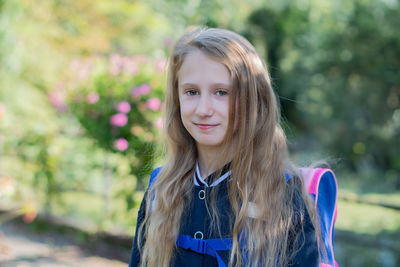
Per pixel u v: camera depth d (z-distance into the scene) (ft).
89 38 19.54
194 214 3.96
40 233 13.52
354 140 35.17
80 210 14.87
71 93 12.21
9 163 14.61
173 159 4.34
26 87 16.24
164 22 21.70
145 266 4.22
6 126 13.99
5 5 16.31
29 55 17.13
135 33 21.15
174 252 3.98
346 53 32.07
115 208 13.19
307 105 39.83
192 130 3.80
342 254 13.58
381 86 32.04
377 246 13.97
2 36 15.93
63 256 11.82
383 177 31.01
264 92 3.99
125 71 11.77
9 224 14.21
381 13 30.19
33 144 13.98
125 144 11.22
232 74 3.68
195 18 23.53
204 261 3.78
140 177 11.49
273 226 3.64
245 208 3.70
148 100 11.13
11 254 11.70
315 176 4.08
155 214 4.18
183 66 3.79
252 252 3.61
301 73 38.73
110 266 11.30
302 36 38.96
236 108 3.76
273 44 40.75
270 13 38.83
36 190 14.73
